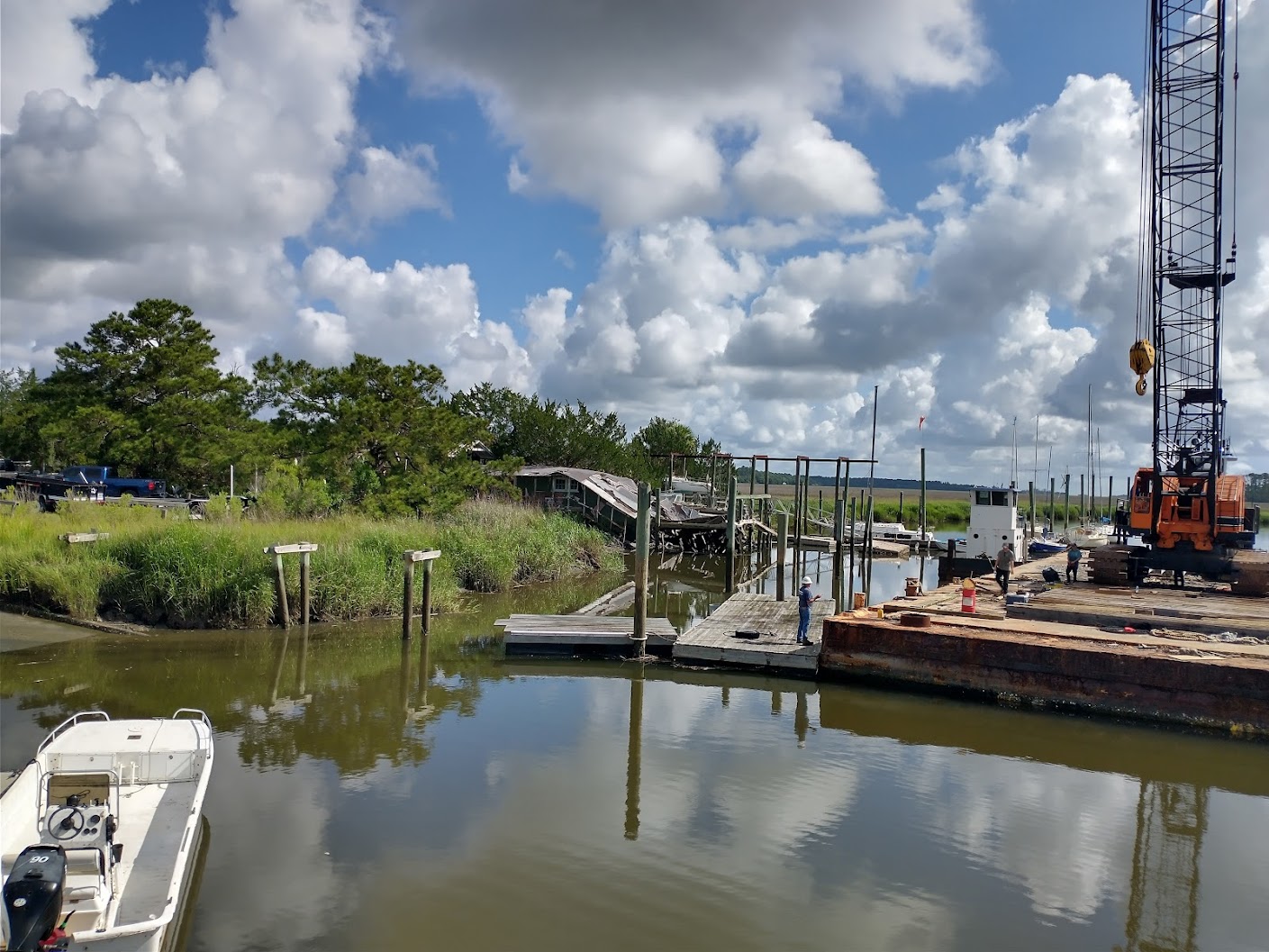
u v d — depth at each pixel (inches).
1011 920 314.2
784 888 330.6
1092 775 469.1
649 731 526.6
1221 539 850.8
